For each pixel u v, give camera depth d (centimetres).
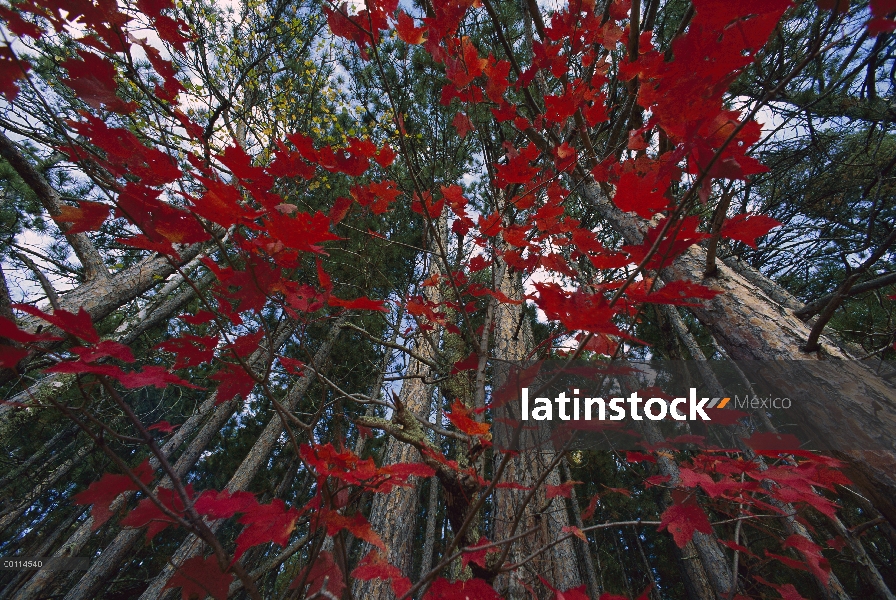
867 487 97
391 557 311
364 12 102
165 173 63
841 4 47
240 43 408
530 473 245
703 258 159
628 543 693
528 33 267
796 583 339
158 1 66
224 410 571
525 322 395
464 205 139
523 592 178
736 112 54
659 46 261
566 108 132
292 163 85
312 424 81
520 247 140
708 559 337
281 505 71
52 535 633
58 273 443
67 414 54
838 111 224
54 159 512
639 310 79
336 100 454
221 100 194
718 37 51
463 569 140
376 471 73
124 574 627
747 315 134
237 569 62
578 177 215
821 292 433
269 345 75
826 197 312
